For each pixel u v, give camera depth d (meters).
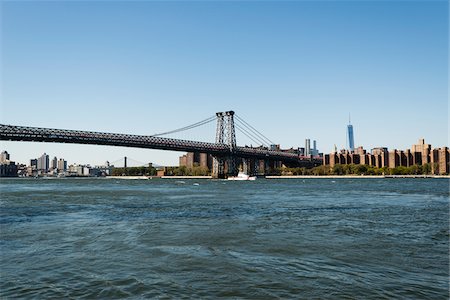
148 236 23.17
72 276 14.58
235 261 16.62
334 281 13.73
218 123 194.88
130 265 16.08
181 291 12.80
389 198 58.97
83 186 132.50
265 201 52.88
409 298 12.12
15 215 35.72
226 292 12.67
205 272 14.91
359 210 39.56
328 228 26.38
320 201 52.69
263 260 16.81
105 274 14.80
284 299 12.06
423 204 47.31
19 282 13.92
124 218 32.91
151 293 12.65
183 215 35.22
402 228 26.28
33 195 71.88
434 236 22.89
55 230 25.91
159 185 135.00
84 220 31.50
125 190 93.44
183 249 19.22
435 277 14.24
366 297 12.21
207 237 22.72
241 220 31.19
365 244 20.33
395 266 15.77
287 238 22.28
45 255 18.08
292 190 88.94
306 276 14.33
